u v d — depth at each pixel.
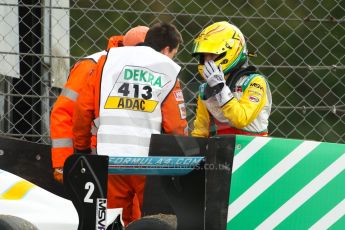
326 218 19.73
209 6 39.00
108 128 23.66
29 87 30.88
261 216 19.59
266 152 19.62
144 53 24.06
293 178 19.69
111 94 23.80
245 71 24.39
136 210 24.72
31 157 25.02
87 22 37.47
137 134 23.64
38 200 20.83
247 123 23.70
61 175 24.77
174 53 25.16
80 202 19.84
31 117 30.88
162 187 20.75
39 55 29.19
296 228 19.70
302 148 19.75
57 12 32.25
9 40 30.97
